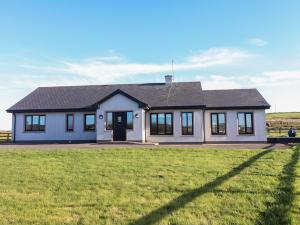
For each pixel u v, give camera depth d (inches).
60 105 1216.2
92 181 441.4
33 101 1263.5
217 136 1150.3
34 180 451.5
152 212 324.8
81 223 300.4
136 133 1085.1
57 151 714.2
